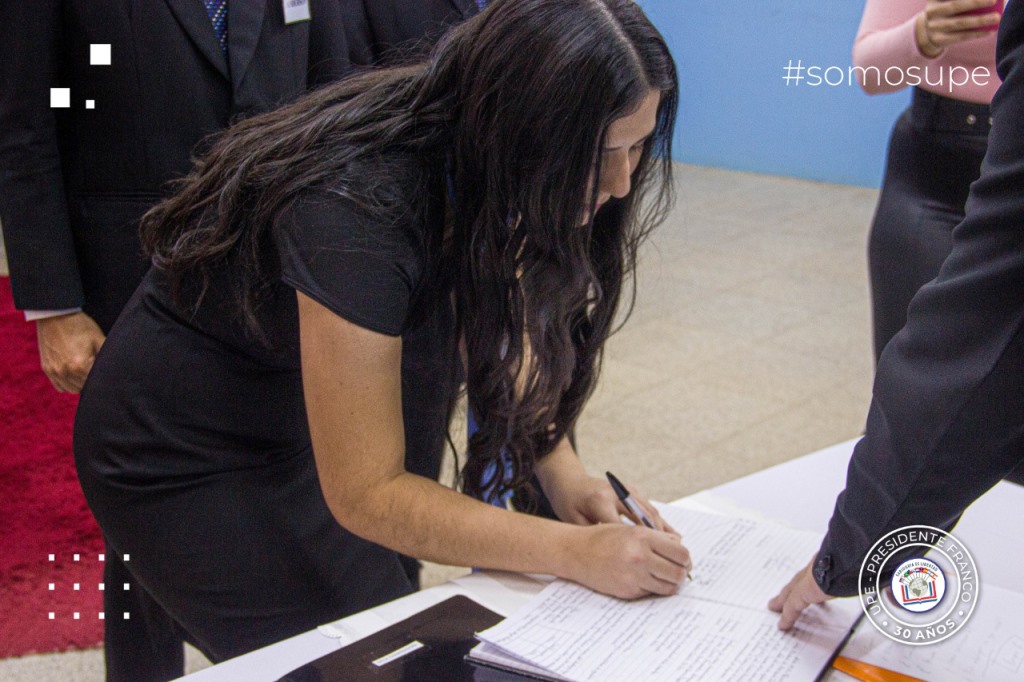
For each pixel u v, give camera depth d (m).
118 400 1.07
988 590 0.96
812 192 5.04
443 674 0.84
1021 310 0.67
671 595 0.96
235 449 1.08
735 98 5.03
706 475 2.59
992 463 0.73
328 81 1.67
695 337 3.48
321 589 1.12
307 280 0.87
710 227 4.58
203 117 1.49
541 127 0.83
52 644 1.85
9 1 1.34
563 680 0.82
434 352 1.08
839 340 3.46
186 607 1.10
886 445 0.76
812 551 1.06
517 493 1.22
